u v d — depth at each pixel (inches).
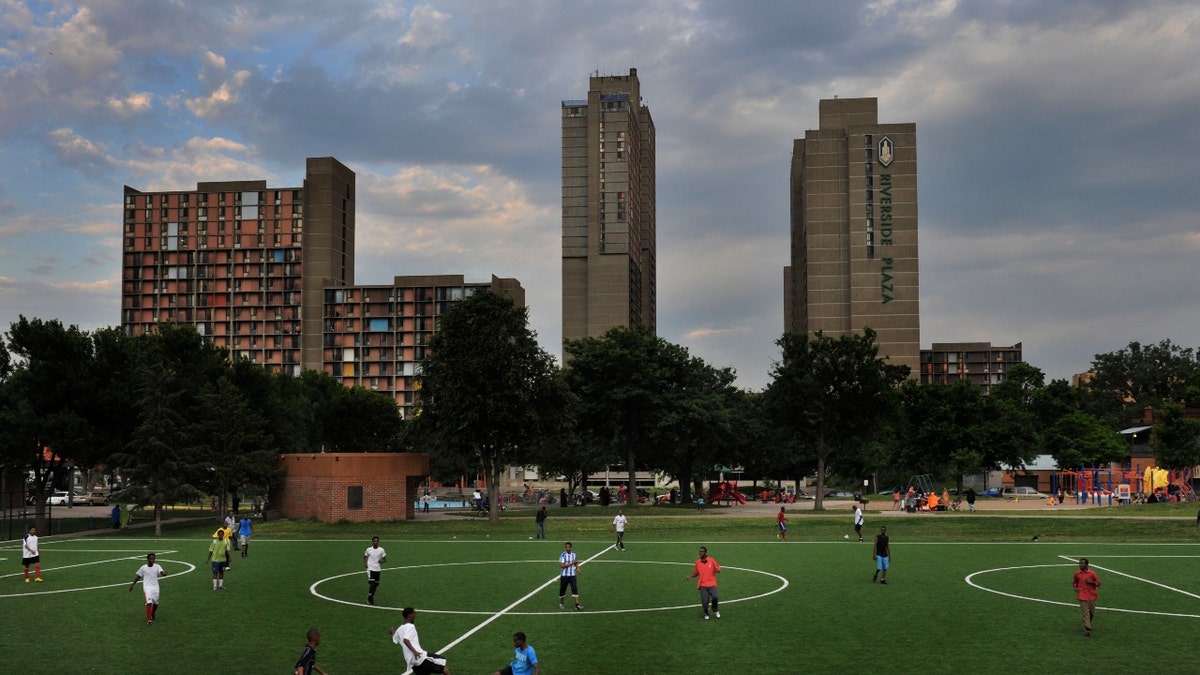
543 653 999.6
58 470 3036.4
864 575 1642.5
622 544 2246.6
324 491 2974.9
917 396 4458.7
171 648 1035.3
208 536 2655.0
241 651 1018.1
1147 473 3715.6
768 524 2783.0
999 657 967.0
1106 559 1882.4
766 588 1482.5
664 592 1451.8
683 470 4212.6
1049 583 1525.6
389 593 1451.8
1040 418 5757.9
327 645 1047.0
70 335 2957.7
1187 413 5196.9
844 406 3661.4
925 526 2645.2
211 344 3769.7
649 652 1002.1
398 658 978.7
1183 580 1550.2
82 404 2928.2
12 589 1524.4
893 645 1029.8
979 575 1632.6
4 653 1010.7
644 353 3740.2
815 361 3681.1
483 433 2982.3
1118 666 924.6
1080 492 3882.9
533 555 2044.8
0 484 3978.8
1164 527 2472.9
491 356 2945.4
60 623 1195.9
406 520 3011.8
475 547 2245.3
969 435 4160.9
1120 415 7327.8
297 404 4402.1
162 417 2851.9
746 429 4227.4
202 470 2864.2
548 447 4005.9
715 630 1125.7
